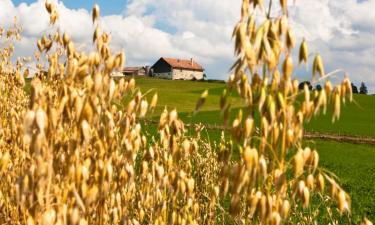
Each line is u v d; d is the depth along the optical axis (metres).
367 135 59.44
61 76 3.50
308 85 2.75
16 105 5.70
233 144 3.06
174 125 3.72
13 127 4.52
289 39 2.59
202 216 5.70
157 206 3.90
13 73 5.95
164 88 124.88
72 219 2.80
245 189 2.72
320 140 53.31
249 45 2.51
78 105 2.75
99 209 3.46
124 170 3.41
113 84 2.90
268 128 2.66
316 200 12.92
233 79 2.66
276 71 2.66
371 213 15.80
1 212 3.89
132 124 3.31
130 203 4.43
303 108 2.75
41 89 2.63
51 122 2.64
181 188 3.82
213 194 4.04
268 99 2.62
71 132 3.01
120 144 3.41
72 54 3.33
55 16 3.63
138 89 3.26
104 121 3.16
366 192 21.05
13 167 4.13
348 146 49.19
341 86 2.73
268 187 2.90
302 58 2.65
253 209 2.81
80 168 2.88
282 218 2.86
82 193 2.90
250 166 2.65
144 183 4.09
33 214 2.86
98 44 2.98
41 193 2.67
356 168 32.22
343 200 2.85
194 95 92.62
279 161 2.94
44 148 2.55
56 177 3.12
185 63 176.12
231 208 2.79
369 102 95.06
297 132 2.77
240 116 2.81
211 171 7.10
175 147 3.75
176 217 3.96
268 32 2.58
